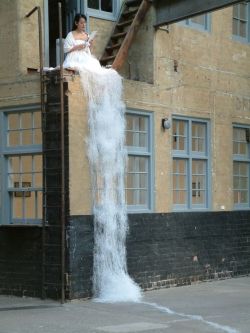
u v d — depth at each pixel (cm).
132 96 1209
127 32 1257
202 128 1386
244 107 1487
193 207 1348
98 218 1118
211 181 1385
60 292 1074
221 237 1398
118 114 1159
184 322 921
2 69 1180
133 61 1288
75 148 1090
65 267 1075
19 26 1156
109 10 1349
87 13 1291
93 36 1174
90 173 1112
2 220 1173
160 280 1244
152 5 1260
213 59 1405
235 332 858
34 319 934
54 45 1341
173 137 1313
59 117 1091
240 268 1446
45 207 1104
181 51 1323
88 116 1112
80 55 1136
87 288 1099
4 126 1181
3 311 998
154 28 1259
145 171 1251
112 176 1144
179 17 1214
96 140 1121
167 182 1280
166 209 1273
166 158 1279
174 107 1302
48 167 1103
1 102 1180
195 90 1355
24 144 1160
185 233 1309
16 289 1139
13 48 1163
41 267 1105
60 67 1080
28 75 1143
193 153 1355
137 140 1237
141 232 1212
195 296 1160
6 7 1173
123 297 1112
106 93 1141
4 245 1159
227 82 1439
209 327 888
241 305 1067
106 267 1125
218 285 1306
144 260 1212
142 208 1236
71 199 1081
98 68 1145
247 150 1505
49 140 1104
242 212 1464
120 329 868
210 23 1404
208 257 1360
